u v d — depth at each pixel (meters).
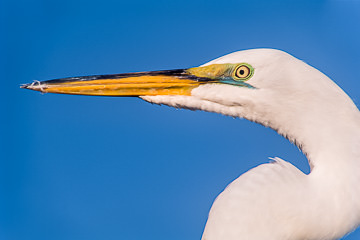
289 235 4.63
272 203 4.64
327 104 5.03
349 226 4.62
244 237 4.62
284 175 4.75
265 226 4.62
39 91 5.98
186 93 5.80
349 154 4.79
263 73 5.38
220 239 4.68
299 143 5.23
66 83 6.01
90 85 5.98
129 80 5.97
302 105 5.14
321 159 4.89
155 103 5.91
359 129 4.91
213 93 5.65
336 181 4.70
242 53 5.62
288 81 5.21
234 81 5.57
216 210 4.79
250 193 4.70
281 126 5.39
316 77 5.15
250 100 5.45
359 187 4.67
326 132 4.96
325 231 4.61
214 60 5.84
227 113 5.68
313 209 4.61
